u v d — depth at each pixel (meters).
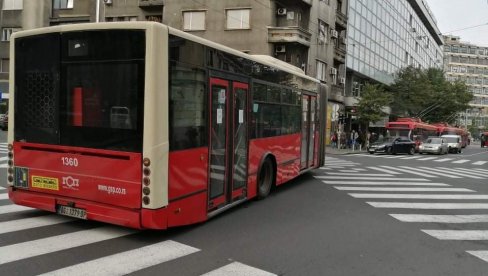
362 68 51.84
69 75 6.50
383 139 36.12
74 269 5.10
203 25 34.81
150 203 5.96
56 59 6.58
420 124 43.16
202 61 7.03
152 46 5.96
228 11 34.38
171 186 6.27
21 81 6.91
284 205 9.66
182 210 6.56
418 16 82.62
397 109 58.19
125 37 6.10
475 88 145.88
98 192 6.31
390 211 9.53
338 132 40.53
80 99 6.42
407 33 73.56
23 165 6.95
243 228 7.40
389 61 63.22
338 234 7.34
